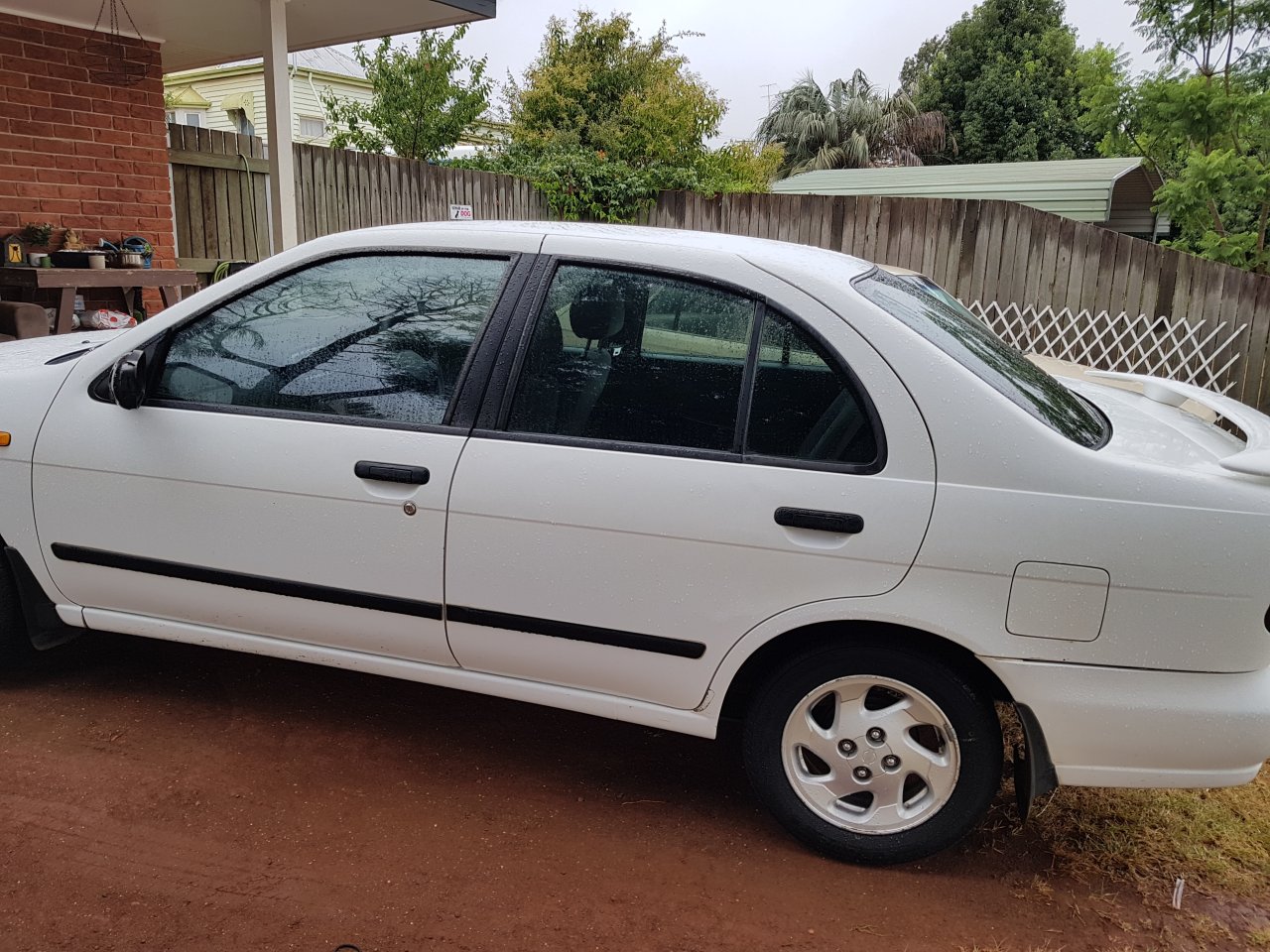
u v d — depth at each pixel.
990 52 31.72
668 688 2.69
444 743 3.26
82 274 6.56
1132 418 2.98
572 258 2.78
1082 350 9.60
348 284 2.95
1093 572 2.35
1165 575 2.33
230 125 19.50
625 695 2.76
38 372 3.21
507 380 2.75
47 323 6.26
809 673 2.61
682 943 2.36
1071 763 2.49
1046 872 2.74
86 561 3.13
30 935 2.23
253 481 2.88
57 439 3.09
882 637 2.56
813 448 2.52
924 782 2.66
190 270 8.13
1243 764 2.41
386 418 2.84
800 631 2.63
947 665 2.52
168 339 3.05
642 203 11.73
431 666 2.93
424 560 2.77
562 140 15.94
